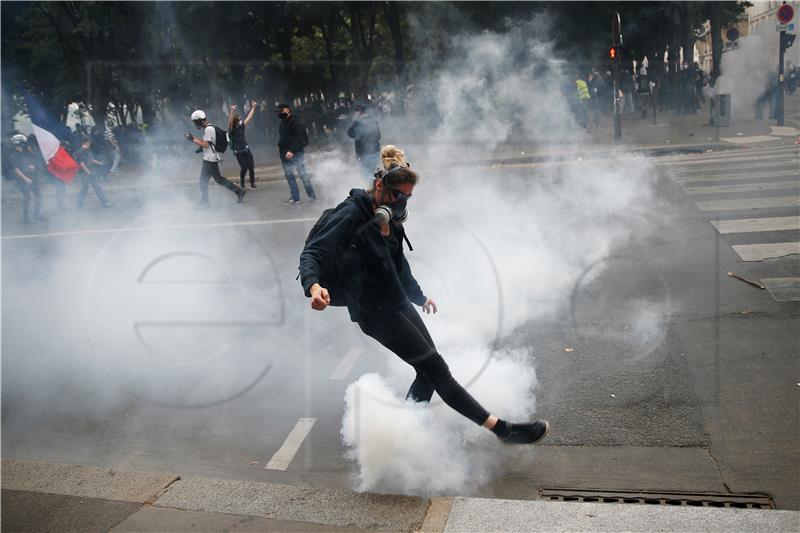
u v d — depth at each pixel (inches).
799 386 174.1
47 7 983.6
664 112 1023.0
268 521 128.3
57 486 144.2
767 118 826.8
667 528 119.5
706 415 164.2
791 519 120.7
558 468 147.3
